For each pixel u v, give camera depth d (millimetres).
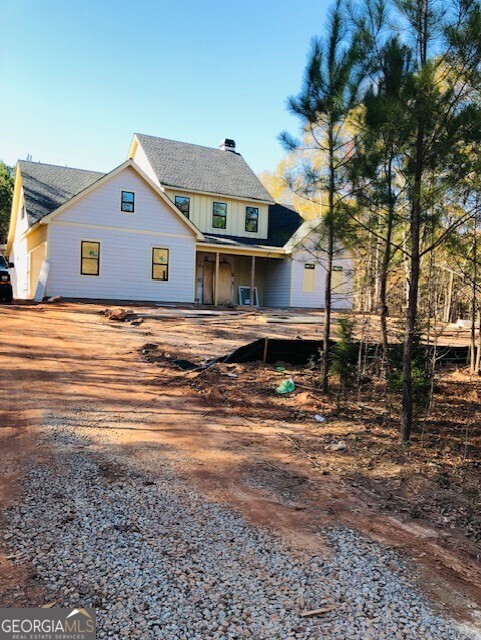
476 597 2771
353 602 2594
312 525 3539
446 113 5059
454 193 5039
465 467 5008
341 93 6477
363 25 5789
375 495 4219
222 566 2871
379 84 5801
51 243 17344
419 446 5520
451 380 9164
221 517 3545
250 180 24000
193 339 11172
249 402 6840
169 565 2840
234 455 4914
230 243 21031
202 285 22016
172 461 4625
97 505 3588
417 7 5070
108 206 18312
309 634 2299
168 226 19531
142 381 7531
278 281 22922
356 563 3025
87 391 6812
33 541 3027
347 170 6723
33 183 20672
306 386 7742
